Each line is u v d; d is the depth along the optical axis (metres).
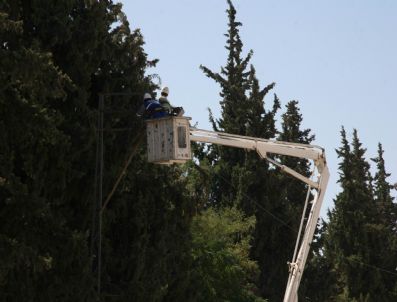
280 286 78.81
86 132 35.25
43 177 34.19
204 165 75.31
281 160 82.06
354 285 82.50
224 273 60.50
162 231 40.94
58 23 35.03
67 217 36.44
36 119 28.91
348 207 84.88
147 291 39.28
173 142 33.19
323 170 43.44
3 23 27.28
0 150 30.05
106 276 38.44
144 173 40.56
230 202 77.94
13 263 27.91
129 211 40.00
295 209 79.88
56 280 33.19
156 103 34.19
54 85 27.88
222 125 80.81
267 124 80.12
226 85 81.19
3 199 31.19
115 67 39.25
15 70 26.67
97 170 36.00
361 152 87.12
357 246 83.56
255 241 77.25
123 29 39.41
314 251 86.62
